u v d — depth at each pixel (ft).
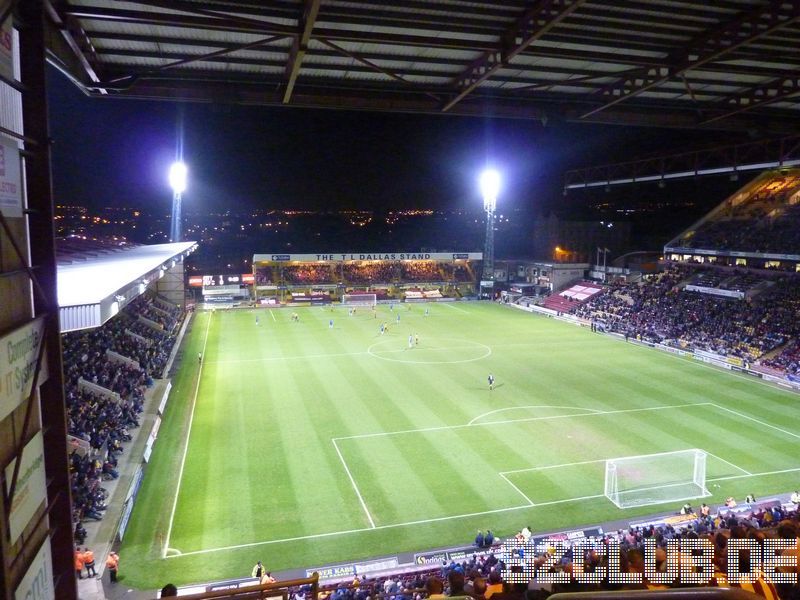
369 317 208.23
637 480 75.00
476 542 59.52
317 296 243.81
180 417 99.19
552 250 280.51
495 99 60.49
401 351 152.05
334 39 42.01
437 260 257.34
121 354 117.08
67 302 47.14
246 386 118.01
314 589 21.89
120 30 41.52
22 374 22.11
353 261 255.91
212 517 65.77
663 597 8.81
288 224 597.93
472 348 156.25
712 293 179.32
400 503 69.05
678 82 58.44
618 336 172.86
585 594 9.04
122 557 58.08
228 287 238.48
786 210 195.93
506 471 77.71
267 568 56.34
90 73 45.96
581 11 41.47
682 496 70.69
